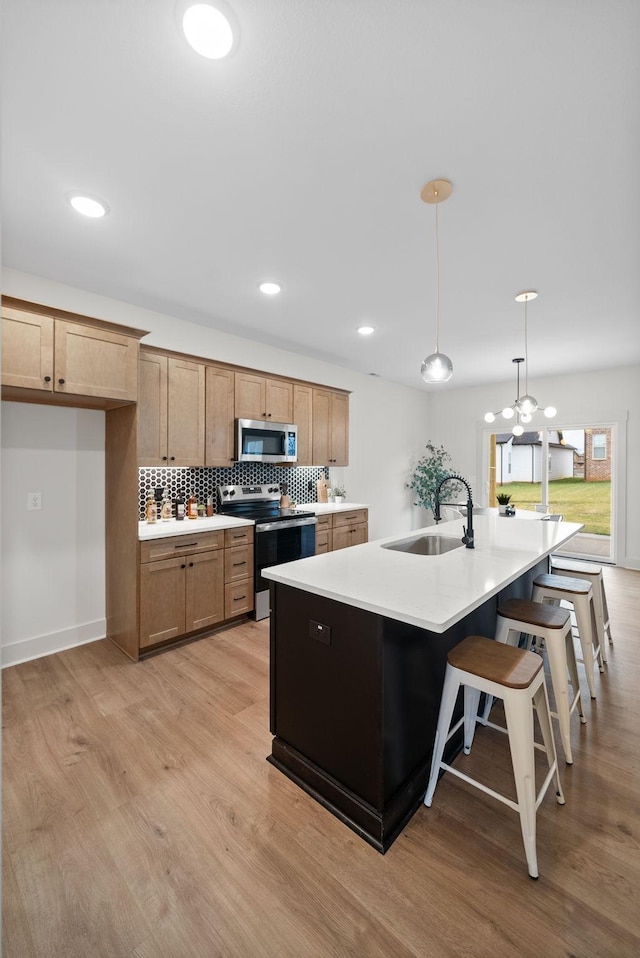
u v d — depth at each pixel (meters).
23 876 1.44
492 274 2.79
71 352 2.57
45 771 1.89
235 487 3.93
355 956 1.23
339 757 1.71
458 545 2.88
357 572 1.97
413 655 1.76
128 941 1.27
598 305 3.29
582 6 1.23
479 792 1.80
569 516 5.91
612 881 1.42
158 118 1.58
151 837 1.58
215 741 2.09
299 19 1.26
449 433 6.77
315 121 1.60
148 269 2.71
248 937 1.28
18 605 2.84
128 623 2.92
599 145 1.72
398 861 1.50
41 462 2.92
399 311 3.41
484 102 1.53
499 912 1.33
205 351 3.77
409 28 1.29
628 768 1.91
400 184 1.94
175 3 1.21
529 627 1.99
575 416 5.59
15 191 1.97
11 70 1.40
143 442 3.06
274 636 1.99
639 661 2.89
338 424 4.87
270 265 2.67
